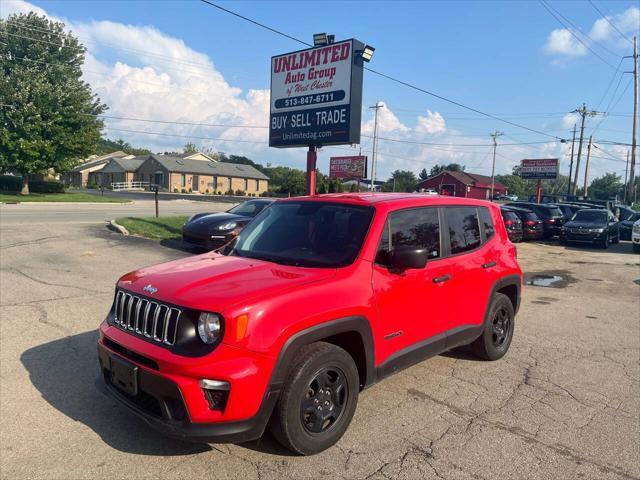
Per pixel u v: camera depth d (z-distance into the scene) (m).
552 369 5.48
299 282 3.48
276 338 3.15
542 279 12.51
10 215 20.36
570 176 64.62
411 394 4.63
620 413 4.39
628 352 6.22
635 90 42.19
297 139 14.74
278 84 15.08
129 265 9.90
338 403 3.60
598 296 10.25
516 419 4.19
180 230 14.70
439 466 3.41
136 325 3.42
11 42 35.50
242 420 3.07
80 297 7.34
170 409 3.10
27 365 4.82
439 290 4.54
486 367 5.44
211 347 3.06
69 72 37.41
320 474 3.25
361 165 50.75
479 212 5.46
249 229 4.73
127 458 3.34
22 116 34.31
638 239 19.62
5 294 7.33
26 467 3.19
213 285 3.38
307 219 4.42
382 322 3.90
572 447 3.75
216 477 3.16
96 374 4.68
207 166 73.38
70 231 14.28
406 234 4.32
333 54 13.64
